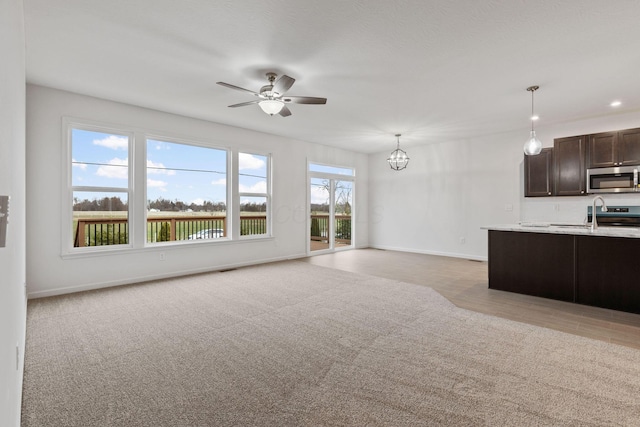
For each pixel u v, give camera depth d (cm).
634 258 315
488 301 357
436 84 365
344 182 782
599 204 498
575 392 185
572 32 258
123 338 258
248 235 578
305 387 191
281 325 286
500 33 261
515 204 582
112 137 429
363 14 236
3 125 99
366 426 158
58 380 197
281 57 302
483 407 172
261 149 590
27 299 359
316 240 711
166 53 295
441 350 238
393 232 774
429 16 238
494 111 463
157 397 181
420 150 719
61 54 296
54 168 378
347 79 352
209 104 435
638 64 313
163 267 468
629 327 281
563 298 357
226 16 239
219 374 205
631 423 159
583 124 511
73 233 399
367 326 283
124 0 219
